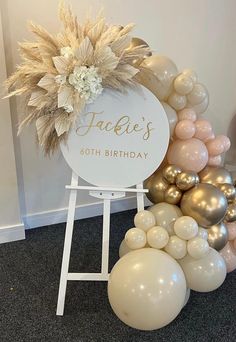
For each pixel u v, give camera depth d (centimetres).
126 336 148
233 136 248
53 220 221
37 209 215
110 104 134
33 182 207
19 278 176
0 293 166
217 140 162
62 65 120
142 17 191
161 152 140
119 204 235
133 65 135
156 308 124
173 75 150
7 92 169
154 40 200
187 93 151
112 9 184
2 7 162
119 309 128
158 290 124
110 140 138
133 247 139
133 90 133
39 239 207
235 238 165
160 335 149
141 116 136
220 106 237
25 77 128
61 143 137
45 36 126
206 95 157
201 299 169
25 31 171
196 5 200
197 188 144
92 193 145
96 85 125
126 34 125
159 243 137
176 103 153
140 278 125
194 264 141
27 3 167
